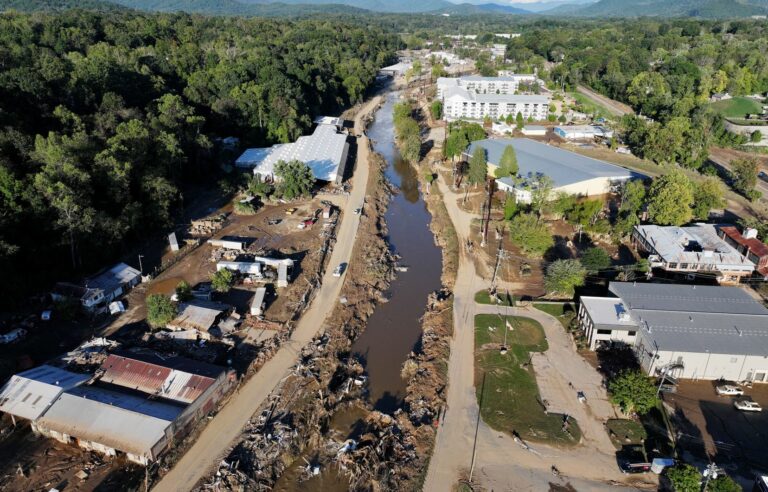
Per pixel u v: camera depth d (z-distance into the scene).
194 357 67.38
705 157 152.38
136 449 50.94
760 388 63.62
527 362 68.81
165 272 89.00
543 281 88.12
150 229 101.19
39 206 80.12
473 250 100.12
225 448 54.66
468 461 54.00
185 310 74.62
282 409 60.25
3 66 126.50
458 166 147.25
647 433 57.50
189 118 128.12
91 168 92.25
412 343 74.69
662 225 102.62
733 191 133.75
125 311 77.50
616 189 126.00
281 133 160.75
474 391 63.91
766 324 67.56
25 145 89.38
